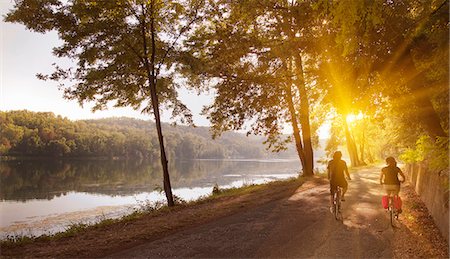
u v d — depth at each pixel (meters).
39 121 141.50
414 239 7.87
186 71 16.94
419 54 9.89
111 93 16.41
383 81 10.69
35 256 7.54
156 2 14.44
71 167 89.12
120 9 13.98
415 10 8.97
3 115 127.12
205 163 143.88
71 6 13.77
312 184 18.61
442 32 7.79
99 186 43.94
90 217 21.73
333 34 10.24
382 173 9.88
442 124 11.90
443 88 9.85
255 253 7.27
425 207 11.29
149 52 15.92
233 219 10.57
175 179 55.81
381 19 7.16
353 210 11.44
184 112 17.11
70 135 144.75
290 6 13.60
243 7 17.08
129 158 165.00
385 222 9.66
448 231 7.36
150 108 17.42
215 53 19.88
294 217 10.51
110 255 7.52
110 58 14.89
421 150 9.73
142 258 7.21
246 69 20.59
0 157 114.19
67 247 8.20
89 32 13.85
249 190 18.56
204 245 7.95
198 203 15.20
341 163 10.50
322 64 11.21
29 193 36.09
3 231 18.06
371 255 6.96
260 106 20.72
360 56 9.35
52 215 22.98
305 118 23.27
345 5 6.84
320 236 8.38
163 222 10.64
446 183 7.35
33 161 109.62
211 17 17.45
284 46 13.92
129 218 12.28
